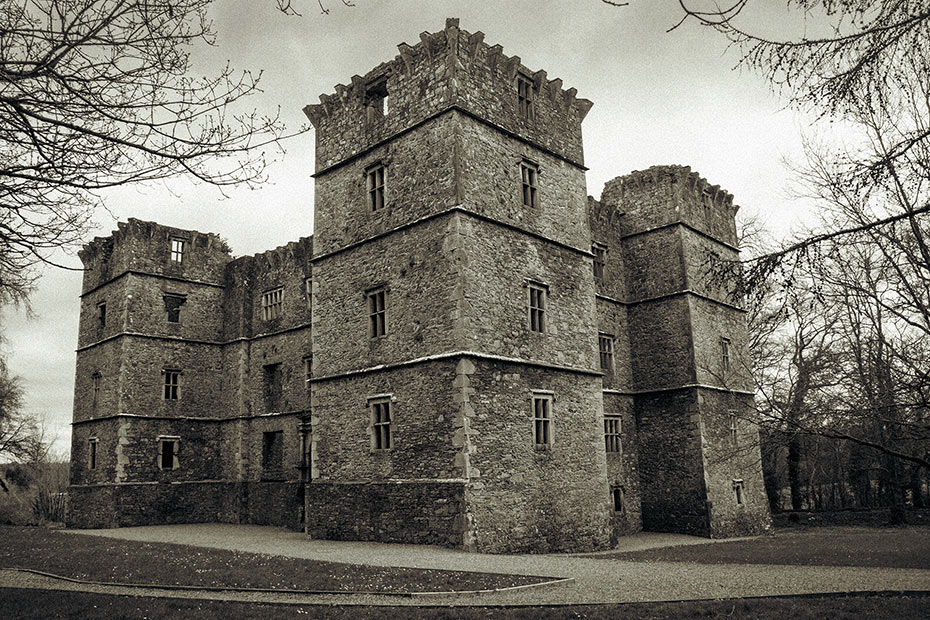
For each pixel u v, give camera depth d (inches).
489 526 712.4
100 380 1306.6
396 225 832.9
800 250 305.1
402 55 853.2
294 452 1185.4
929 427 346.0
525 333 816.9
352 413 839.7
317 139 969.5
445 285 761.6
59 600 446.9
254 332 1328.7
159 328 1298.0
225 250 1422.2
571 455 836.6
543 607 411.2
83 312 1408.7
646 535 1027.9
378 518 781.3
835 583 478.3
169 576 533.6
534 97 920.9
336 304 892.6
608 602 422.3
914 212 276.4
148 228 1312.7
